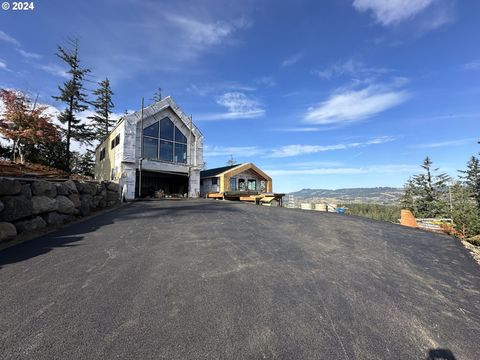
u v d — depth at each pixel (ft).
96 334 6.56
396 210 99.50
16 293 8.56
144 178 63.77
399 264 13.35
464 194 87.61
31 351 5.90
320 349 6.39
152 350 6.06
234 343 6.43
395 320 7.97
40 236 16.02
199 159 63.31
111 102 106.83
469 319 8.34
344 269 12.07
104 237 15.98
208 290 9.18
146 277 10.08
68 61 83.87
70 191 22.35
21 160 42.57
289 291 9.44
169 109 58.95
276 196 53.83
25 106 43.19
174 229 18.69
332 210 51.42
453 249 16.81
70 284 9.30
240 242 15.67
